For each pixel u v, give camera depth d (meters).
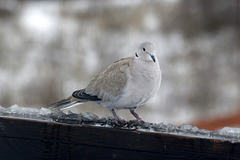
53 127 3.52
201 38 15.92
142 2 16.81
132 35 15.52
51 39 15.03
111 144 3.48
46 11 16.47
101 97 5.27
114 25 16.05
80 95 5.39
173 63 14.22
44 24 15.69
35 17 16.03
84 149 3.51
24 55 14.23
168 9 16.75
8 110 3.99
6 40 14.77
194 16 16.70
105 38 15.20
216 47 15.34
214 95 12.95
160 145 3.42
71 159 3.52
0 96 12.77
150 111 12.26
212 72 13.91
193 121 10.74
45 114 3.90
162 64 14.05
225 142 3.29
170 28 16.16
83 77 13.58
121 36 15.40
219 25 16.73
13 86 13.03
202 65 14.26
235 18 16.78
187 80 13.44
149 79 4.89
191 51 14.94
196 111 12.38
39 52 14.41
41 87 13.14
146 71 4.88
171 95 12.83
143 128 3.76
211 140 3.32
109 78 5.18
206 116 11.30
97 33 15.49
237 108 11.58
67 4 16.91
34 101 12.84
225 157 3.29
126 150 3.47
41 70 13.68
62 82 13.31
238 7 16.77
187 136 3.37
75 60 14.17
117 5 16.67
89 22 16.05
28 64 13.88
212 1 17.08
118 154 3.49
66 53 14.46
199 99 12.86
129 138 3.46
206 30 16.53
